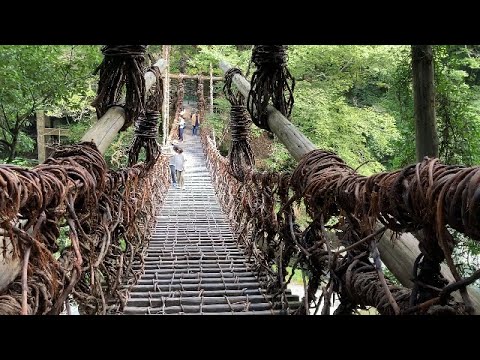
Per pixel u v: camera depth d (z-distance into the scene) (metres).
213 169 9.41
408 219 1.06
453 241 0.94
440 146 4.00
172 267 3.87
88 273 2.06
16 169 1.09
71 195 1.41
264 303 2.89
